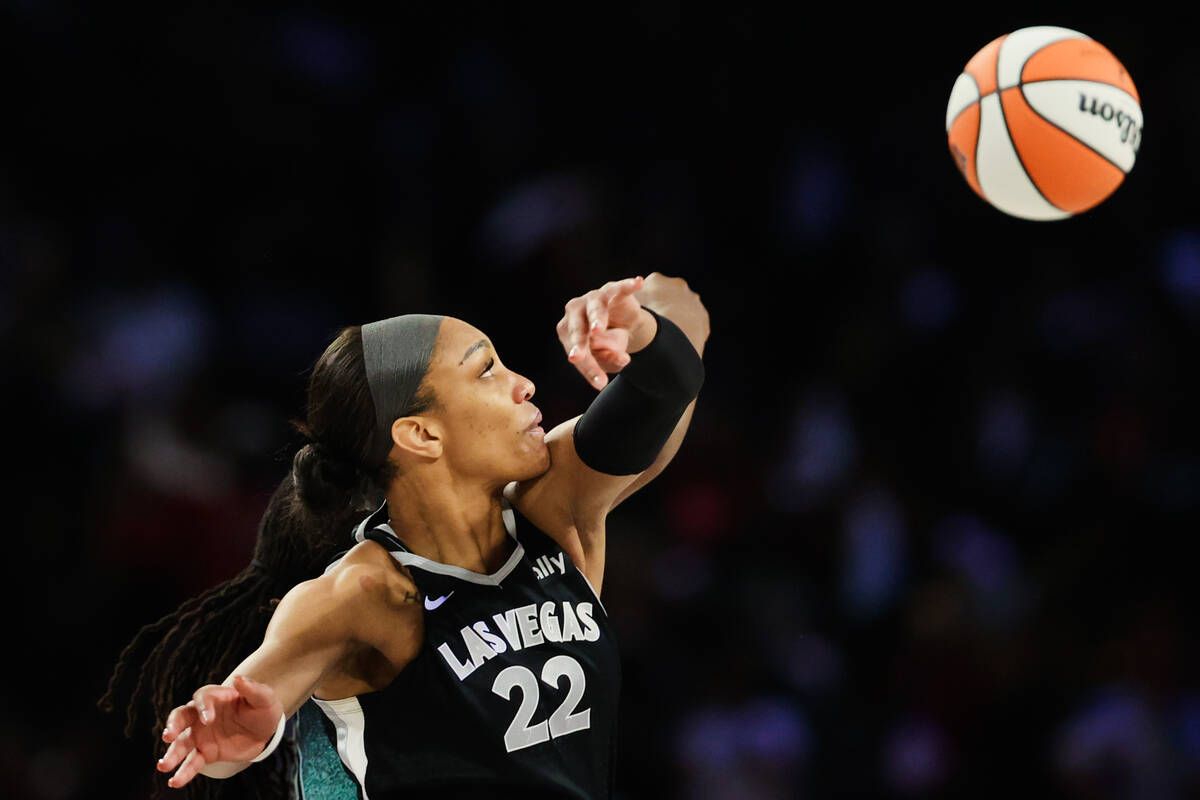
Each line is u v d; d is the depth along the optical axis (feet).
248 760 21.89
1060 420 78.84
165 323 71.87
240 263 79.15
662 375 24.50
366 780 24.50
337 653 23.99
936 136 90.74
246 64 85.30
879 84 93.30
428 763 24.45
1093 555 70.54
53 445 66.08
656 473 28.86
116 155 82.23
